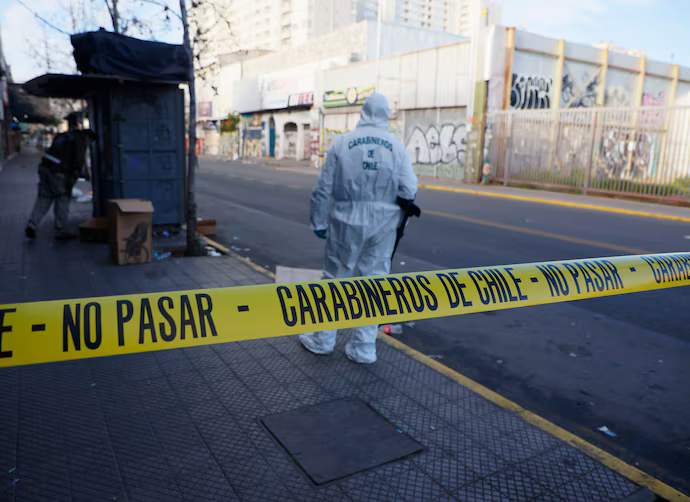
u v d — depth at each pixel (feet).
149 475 7.89
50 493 7.41
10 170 72.23
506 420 9.84
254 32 370.32
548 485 7.99
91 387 10.65
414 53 76.95
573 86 74.95
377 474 8.07
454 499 7.59
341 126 94.48
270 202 44.14
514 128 64.69
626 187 53.78
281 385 10.94
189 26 22.77
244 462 8.27
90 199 40.57
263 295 6.42
